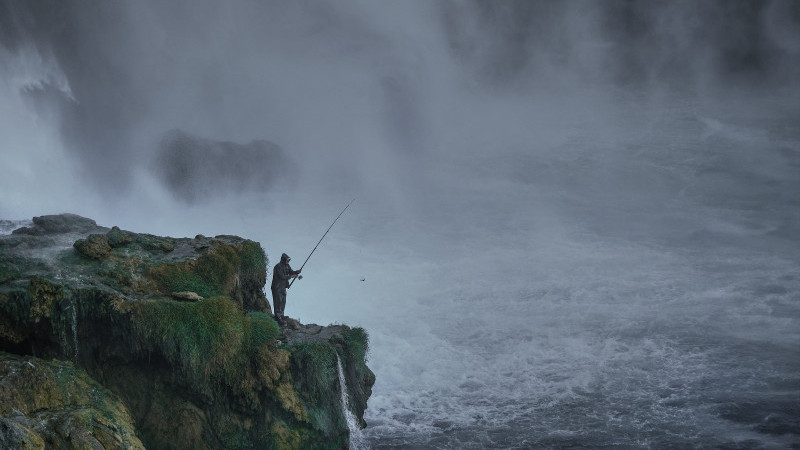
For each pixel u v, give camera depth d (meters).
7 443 15.30
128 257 19.84
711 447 23.75
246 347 19.58
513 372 28.62
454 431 24.91
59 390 17.33
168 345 18.58
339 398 20.81
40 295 17.92
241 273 21.36
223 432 19.25
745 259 38.72
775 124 61.16
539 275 36.75
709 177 51.53
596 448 23.77
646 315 32.56
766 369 28.38
